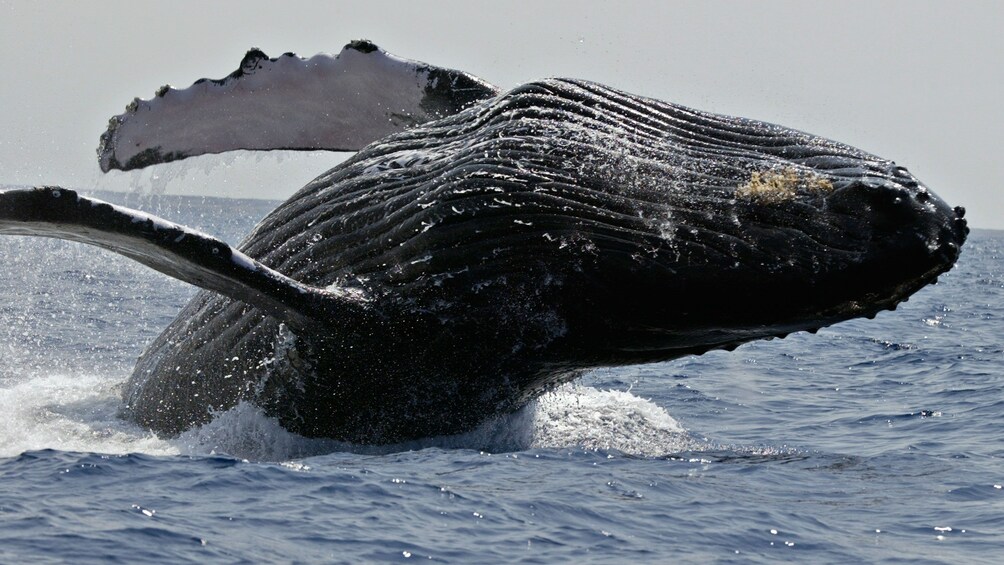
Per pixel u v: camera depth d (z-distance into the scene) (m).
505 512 40.53
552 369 49.19
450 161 48.12
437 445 51.00
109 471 42.62
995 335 124.50
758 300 43.69
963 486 47.75
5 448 48.66
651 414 62.19
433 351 47.50
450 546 37.03
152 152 61.66
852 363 96.94
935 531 41.19
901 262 42.00
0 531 35.44
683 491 44.78
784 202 43.53
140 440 51.88
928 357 100.88
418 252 46.81
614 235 44.94
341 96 58.84
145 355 57.47
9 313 109.56
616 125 46.97
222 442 50.91
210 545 35.47
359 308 46.50
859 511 43.50
